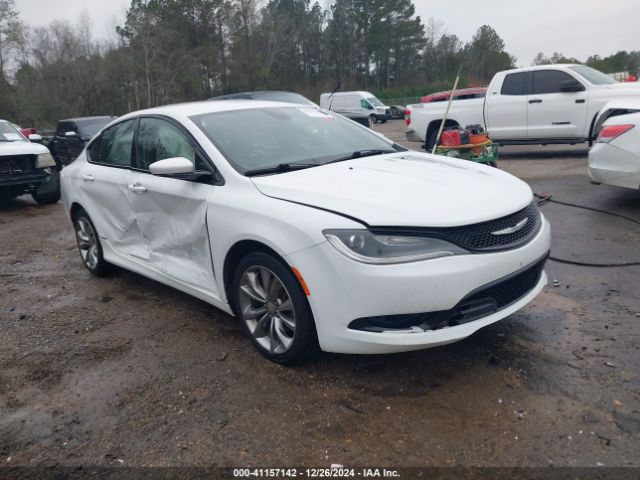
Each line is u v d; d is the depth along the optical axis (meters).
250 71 59.81
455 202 3.18
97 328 4.39
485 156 8.03
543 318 3.97
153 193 4.32
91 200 5.31
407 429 2.85
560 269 4.91
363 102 32.53
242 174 3.72
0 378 3.67
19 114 43.56
